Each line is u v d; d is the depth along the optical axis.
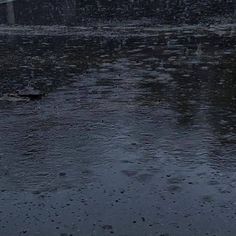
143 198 10.03
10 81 21.61
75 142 13.25
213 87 19.05
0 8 56.75
